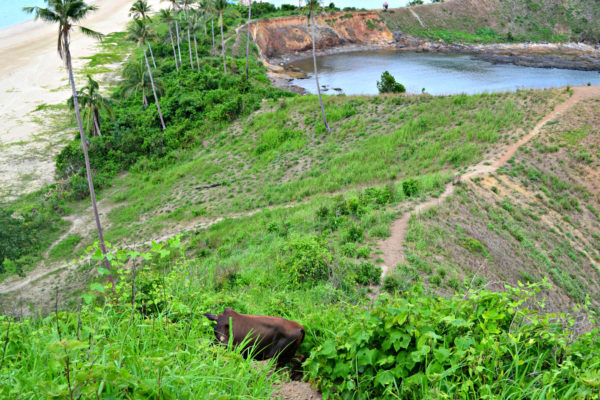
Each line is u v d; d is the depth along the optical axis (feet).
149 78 222.48
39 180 174.81
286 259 67.10
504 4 436.76
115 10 469.16
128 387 11.61
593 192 106.73
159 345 15.94
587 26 414.41
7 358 14.53
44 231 140.46
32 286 109.70
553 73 305.12
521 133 126.21
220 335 19.42
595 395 13.17
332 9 399.44
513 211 96.32
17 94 267.18
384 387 16.02
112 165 180.75
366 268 61.67
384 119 158.71
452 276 64.54
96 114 200.64
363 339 16.53
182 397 12.25
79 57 335.67
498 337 16.10
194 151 182.09
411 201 94.63
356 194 101.81
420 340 15.55
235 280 57.77
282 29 368.89
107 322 16.84
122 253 16.44
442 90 261.85
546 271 79.30
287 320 19.61
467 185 101.04
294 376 19.10
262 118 183.32
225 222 118.73
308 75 310.04
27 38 390.42
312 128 167.22
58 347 10.82
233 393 13.83
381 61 347.97
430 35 405.59
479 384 14.30
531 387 14.34
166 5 476.13
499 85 271.90
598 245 95.14
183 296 22.94
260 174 150.61
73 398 10.81
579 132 121.90
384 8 416.46
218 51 310.04
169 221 133.18
